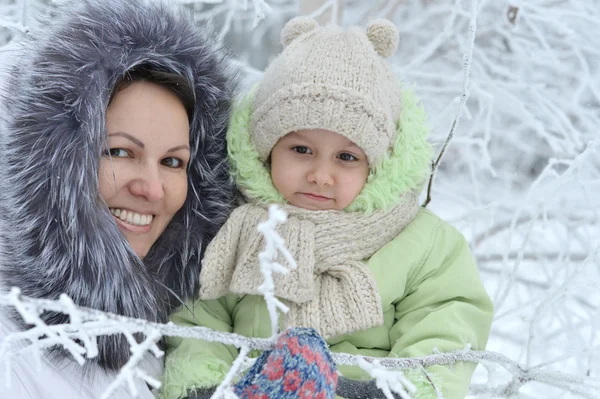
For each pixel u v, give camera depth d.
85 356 1.14
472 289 1.42
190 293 1.37
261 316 1.39
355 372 1.36
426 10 3.27
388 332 1.41
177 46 1.23
